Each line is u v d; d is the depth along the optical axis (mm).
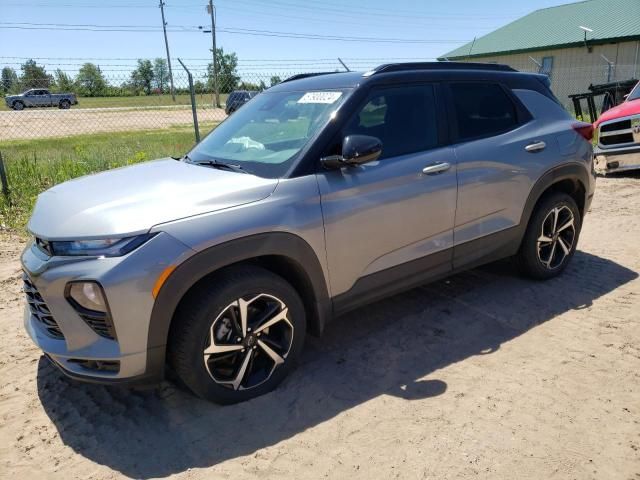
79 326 2615
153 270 2549
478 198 3797
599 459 2496
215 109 18906
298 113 3482
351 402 2986
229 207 2801
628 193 7668
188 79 9977
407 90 3588
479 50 30922
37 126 23141
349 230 3182
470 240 3852
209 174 3168
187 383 2824
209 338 2754
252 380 3027
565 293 4293
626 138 8547
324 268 3135
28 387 3232
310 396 3043
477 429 2721
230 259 2750
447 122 3715
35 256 2795
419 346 3570
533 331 3711
